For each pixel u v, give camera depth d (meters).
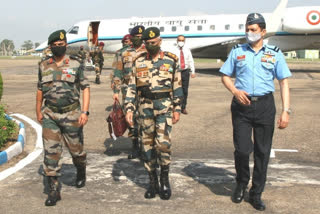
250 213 3.47
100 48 16.48
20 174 4.64
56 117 3.73
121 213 3.47
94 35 26.02
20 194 3.98
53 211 3.53
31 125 7.73
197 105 10.55
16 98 12.01
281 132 7.07
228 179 4.46
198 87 15.47
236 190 3.76
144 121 3.79
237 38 21.58
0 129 5.61
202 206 3.63
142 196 3.92
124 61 5.14
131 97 3.82
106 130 7.38
